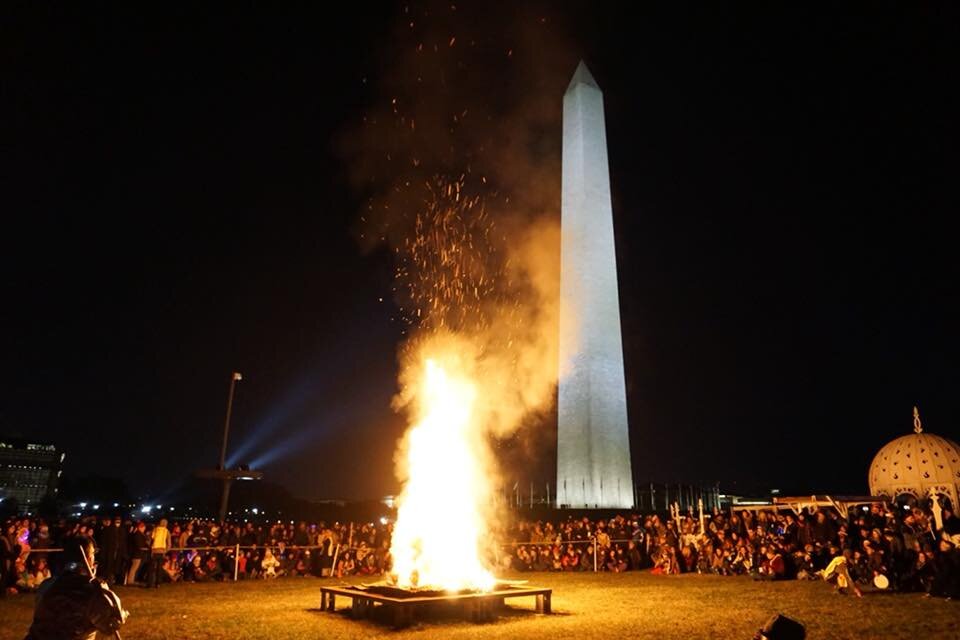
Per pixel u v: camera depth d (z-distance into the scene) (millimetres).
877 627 12555
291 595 18609
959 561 16438
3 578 17859
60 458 120125
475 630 12492
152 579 20766
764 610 14922
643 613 14625
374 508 48938
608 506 37938
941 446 29469
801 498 31547
